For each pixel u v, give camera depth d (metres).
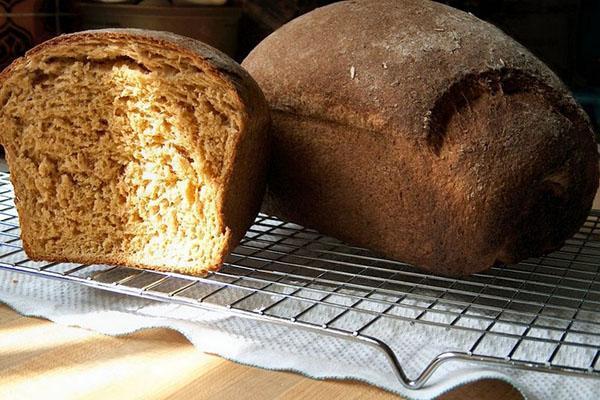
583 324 0.46
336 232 0.53
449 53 0.48
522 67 0.48
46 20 0.81
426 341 0.44
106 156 0.49
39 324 0.47
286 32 0.55
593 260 0.54
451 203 0.46
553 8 0.87
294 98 0.52
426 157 0.46
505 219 0.45
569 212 0.48
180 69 0.47
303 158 0.52
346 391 0.41
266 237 0.57
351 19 0.52
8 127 0.50
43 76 0.49
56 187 0.50
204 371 0.42
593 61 0.88
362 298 0.46
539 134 0.46
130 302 0.49
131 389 0.41
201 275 0.49
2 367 0.42
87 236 0.51
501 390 0.41
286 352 0.43
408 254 0.49
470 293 0.47
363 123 0.48
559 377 0.41
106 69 0.48
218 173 0.47
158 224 0.49
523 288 0.50
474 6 0.86
